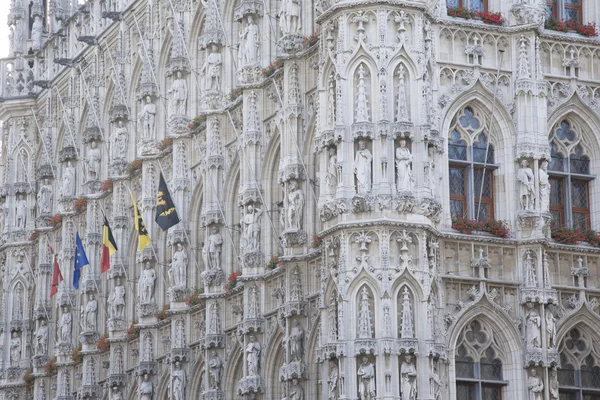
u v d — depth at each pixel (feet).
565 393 201.05
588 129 209.97
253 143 228.43
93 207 297.33
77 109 316.40
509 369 195.93
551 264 201.77
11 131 343.67
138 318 264.72
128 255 280.72
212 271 236.43
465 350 195.00
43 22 348.59
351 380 185.57
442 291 193.57
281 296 216.13
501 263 198.18
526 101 202.39
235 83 244.63
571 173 208.54
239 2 247.70
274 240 224.94
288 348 209.77
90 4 313.94
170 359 248.73
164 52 274.36
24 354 331.16
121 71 289.12
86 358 289.53
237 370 231.30
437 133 197.57
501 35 204.95
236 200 239.71
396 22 193.57
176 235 252.21
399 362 184.96
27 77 344.49
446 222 197.77
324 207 192.65
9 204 340.80
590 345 202.69
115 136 286.05
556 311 200.34
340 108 192.34
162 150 265.95
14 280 335.67
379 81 191.52
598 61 211.61
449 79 201.87
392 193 189.06
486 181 203.10
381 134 190.19
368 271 187.01
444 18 202.28
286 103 216.74
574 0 214.48
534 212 199.00
